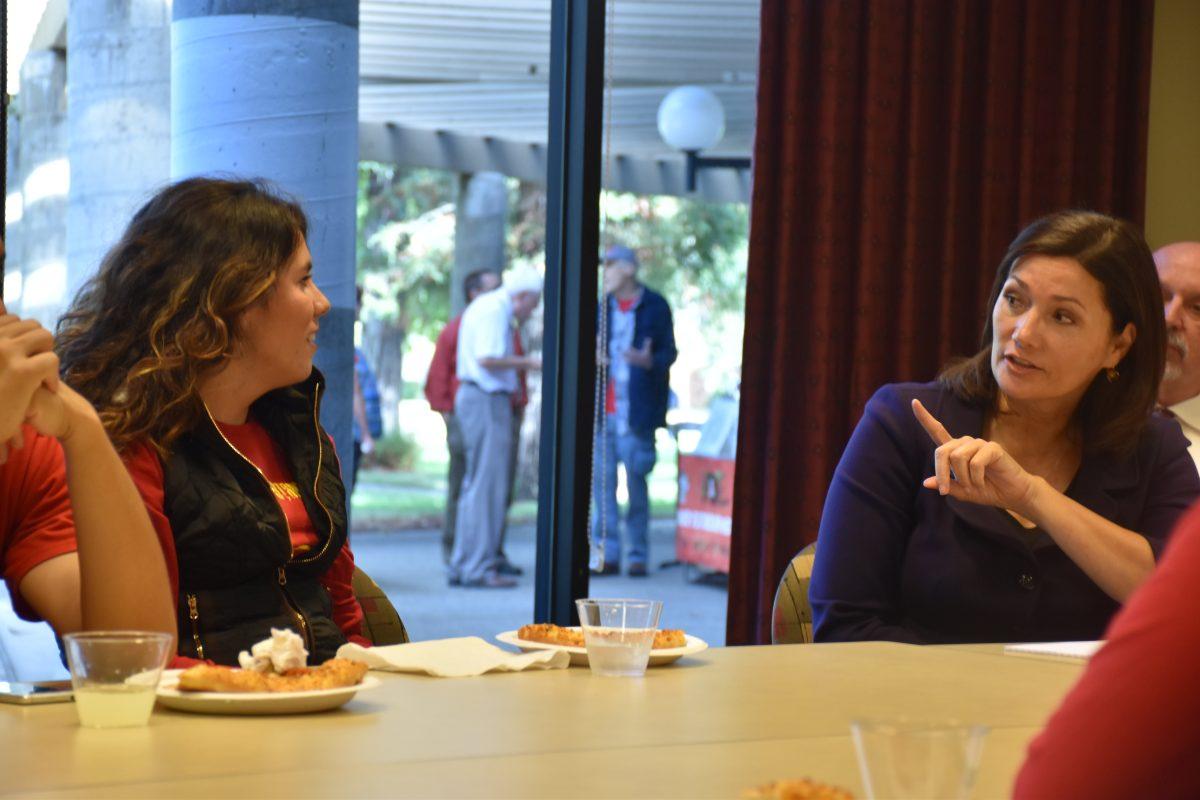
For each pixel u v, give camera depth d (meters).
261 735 1.10
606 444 5.62
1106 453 2.20
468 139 7.04
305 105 3.35
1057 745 0.73
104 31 3.20
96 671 1.11
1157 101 4.16
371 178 6.98
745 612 3.62
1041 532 2.10
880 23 3.71
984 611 2.08
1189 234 4.20
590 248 3.54
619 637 1.44
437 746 1.07
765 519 3.59
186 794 0.90
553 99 3.62
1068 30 3.91
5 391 1.31
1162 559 0.76
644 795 0.92
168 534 1.66
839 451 3.71
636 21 5.13
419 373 7.16
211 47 3.28
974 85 3.87
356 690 1.22
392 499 7.19
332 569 1.94
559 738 1.11
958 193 3.86
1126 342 2.16
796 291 3.68
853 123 3.71
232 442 1.84
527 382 6.23
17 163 3.14
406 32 5.89
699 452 5.71
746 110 5.68
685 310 6.05
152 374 1.71
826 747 1.09
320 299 1.87
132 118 3.23
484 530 6.21
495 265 7.28
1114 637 0.74
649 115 5.79
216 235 1.78
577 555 3.54
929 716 1.26
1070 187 3.94
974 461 1.92
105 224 3.22
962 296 3.88
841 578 2.12
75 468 1.40
